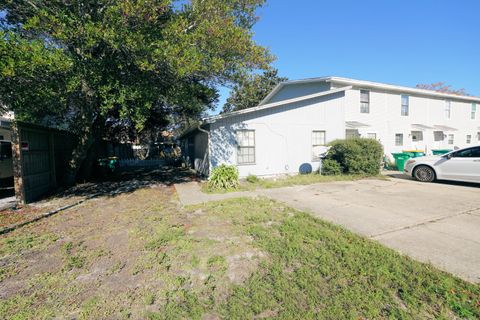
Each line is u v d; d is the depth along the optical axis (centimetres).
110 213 585
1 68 491
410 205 597
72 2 617
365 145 1056
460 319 225
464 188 795
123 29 591
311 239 394
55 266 337
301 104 1130
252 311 240
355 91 1488
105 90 654
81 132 934
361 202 634
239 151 1037
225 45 700
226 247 378
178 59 608
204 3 711
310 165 1167
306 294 262
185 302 257
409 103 1698
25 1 644
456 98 1934
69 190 882
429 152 1805
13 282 300
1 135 947
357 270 301
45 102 680
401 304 246
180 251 369
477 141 2116
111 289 282
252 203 630
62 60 561
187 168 1706
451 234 413
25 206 655
